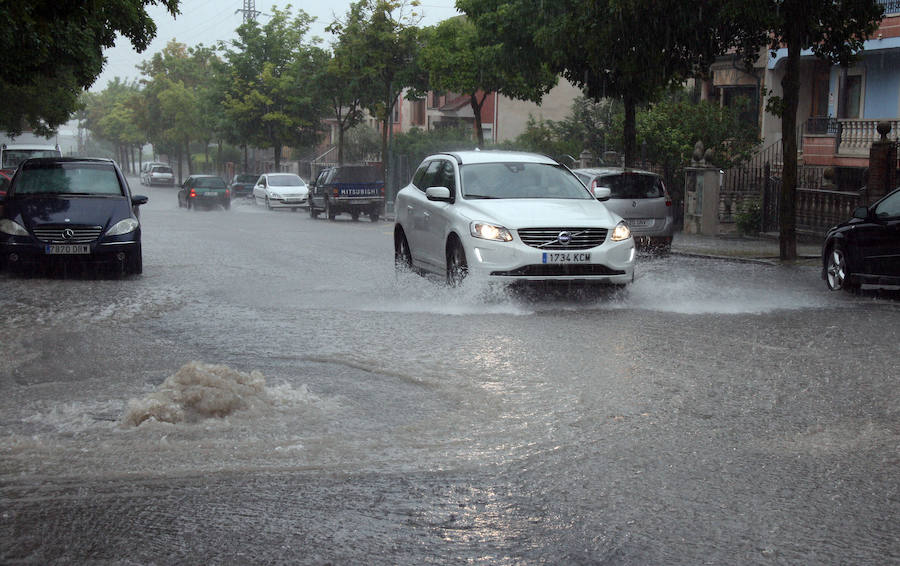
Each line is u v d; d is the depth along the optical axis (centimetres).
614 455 524
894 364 777
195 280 1448
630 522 423
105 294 1266
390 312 1070
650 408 629
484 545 396
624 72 2036
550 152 3922
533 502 448
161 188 8831
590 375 731
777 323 996
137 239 1499
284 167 8625
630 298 1195
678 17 1853
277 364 771
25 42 1495
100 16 1664
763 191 2475
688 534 409
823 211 2239
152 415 575
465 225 1151
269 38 6406
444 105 5891
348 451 525
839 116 3234
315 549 391
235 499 450
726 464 509
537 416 606
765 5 1684
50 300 1201
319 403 627
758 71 3538
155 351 834
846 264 1281
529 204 1183
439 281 1281
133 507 439
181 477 480
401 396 656
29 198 1507
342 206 3662
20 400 638
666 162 2942
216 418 588
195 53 9862
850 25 1844
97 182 1565
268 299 1201
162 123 9806
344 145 6431
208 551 389
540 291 1224
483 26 3316
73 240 1457
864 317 1045
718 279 1480
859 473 495
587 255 1126
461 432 567
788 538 405
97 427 568
